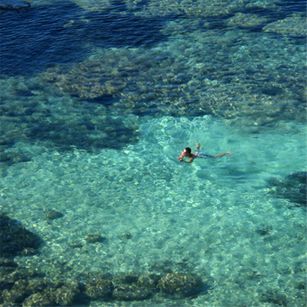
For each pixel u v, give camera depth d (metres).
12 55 38.94
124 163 28.92
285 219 24.92
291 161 28.73
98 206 25.91
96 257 22.77
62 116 32.56
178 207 25.83
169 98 33.88
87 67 37.06
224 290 21.17
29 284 21.08
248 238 23.80
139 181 27.64
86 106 33.38
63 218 25.06
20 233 23.89
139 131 31.33
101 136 30.95
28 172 28.30
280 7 44.22
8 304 20.28
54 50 39.44
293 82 34.94
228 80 35.31
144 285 21.23
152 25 42.28
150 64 37.22
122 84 35.19
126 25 42.44
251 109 32.56
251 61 37.31
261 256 22.81
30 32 41.97
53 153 29.66
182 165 28.73
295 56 37.81
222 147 29.84
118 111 32.91
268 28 41.16
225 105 33.03
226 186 27.17
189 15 43.53
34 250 23.03
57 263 22.39
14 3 45.88
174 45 39.50
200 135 30.80
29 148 30.03
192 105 33.19
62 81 35.62
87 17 43.97
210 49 38.84
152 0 46.50
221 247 23.31
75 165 28.80
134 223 24.80
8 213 25.36
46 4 46.44
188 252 23.06
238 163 28.69
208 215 25.25
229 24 41.97
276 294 20.95
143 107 33.19
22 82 35.84
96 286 21.09
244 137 30.52
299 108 32.50
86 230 24.34
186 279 21.33
